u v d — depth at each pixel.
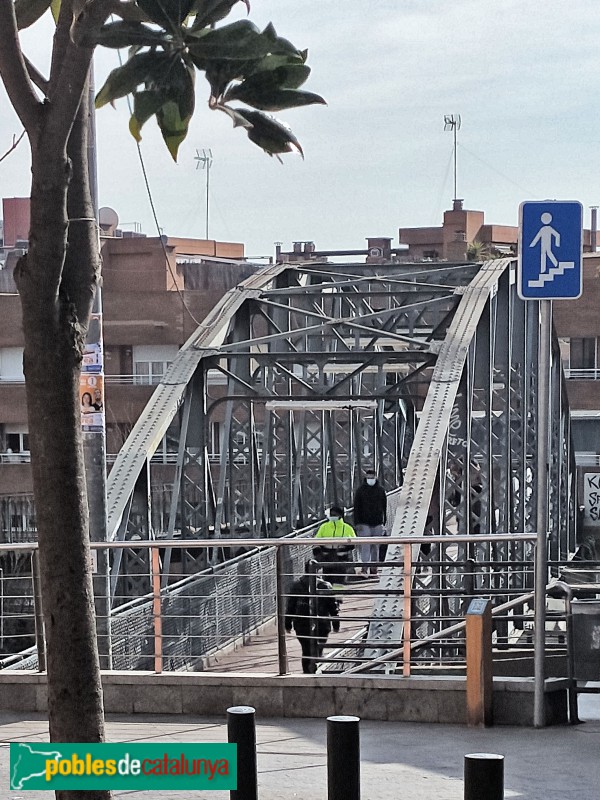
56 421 5.69
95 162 12.06
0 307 54.31
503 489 24.75
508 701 9.55
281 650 10.20
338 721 6.25
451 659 10.81
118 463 20.16
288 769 8.12
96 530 12.09
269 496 28.61
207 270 59.72
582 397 58.56
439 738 9.11
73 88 5.43
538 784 7.70
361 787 7.59
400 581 15.74
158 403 21.84
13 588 31.06
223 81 5.02
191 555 23.38
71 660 5.77
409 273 28.11
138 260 57.84
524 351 27.81
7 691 10.44
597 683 11.26
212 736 9.17
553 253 9.06
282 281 29.45
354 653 14.88
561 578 14.96
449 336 23.23
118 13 5.21
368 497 24.14
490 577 22.36
